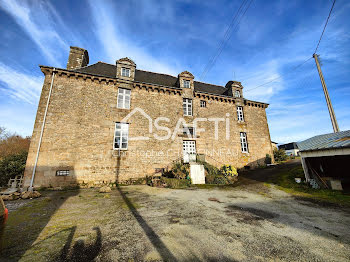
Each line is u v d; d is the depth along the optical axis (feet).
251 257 8.21
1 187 28.84
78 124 32.42
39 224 12.77
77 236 10.70
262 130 51.29
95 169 31.81
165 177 32.89
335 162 29.66
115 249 9.07
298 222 12.89
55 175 29.09
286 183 28.07
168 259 8.10
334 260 7.93
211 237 10.44
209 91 52.34
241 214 14.93
